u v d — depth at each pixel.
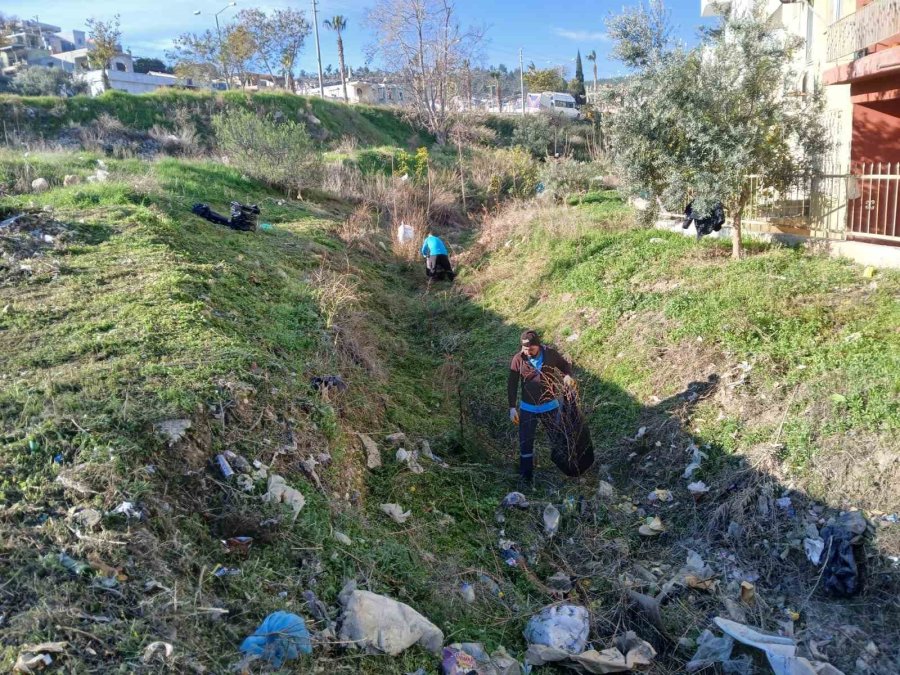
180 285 7.12
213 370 5.23
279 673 3.04
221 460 4.40
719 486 5.43
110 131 25.23
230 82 46.81
